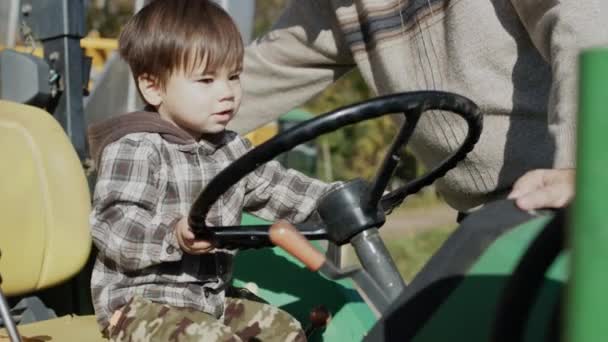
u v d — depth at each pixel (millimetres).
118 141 1964
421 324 1197
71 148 2186
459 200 2141
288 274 2160
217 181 1444
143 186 1917
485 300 1142
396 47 2062
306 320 2064
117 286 1972
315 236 1543
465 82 1932
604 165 825
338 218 1509
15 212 2043
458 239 1246
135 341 1845
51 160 2121
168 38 1978
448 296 1190
